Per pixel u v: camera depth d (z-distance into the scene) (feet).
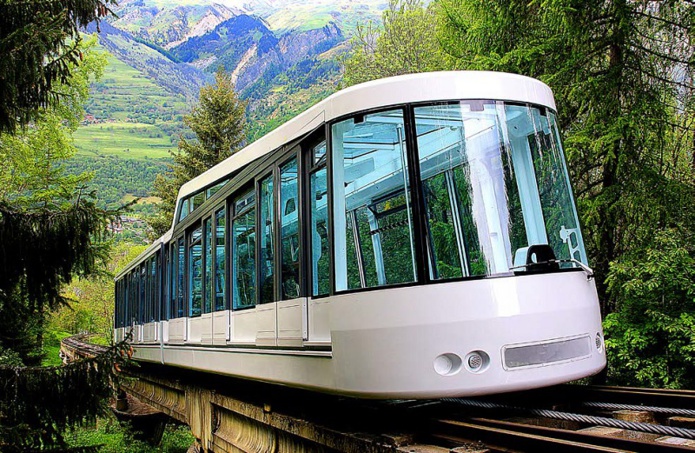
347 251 18.57
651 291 31.40
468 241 17.39
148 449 56.90
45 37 26.22
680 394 16.60
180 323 34.58
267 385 28.63
